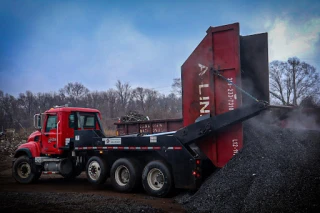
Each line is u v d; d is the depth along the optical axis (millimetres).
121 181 8836
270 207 5340
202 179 7750
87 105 70625
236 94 7395
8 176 13516
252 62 7984
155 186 8117
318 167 6066
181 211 6492
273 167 6375
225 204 6090
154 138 8203
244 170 6734
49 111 11172
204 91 7840
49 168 10844
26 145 11344
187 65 8117
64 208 6582
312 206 5000
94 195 8148
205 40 7863
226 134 7578
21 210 6469
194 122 7953
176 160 7770
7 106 54125
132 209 6387
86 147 9625
